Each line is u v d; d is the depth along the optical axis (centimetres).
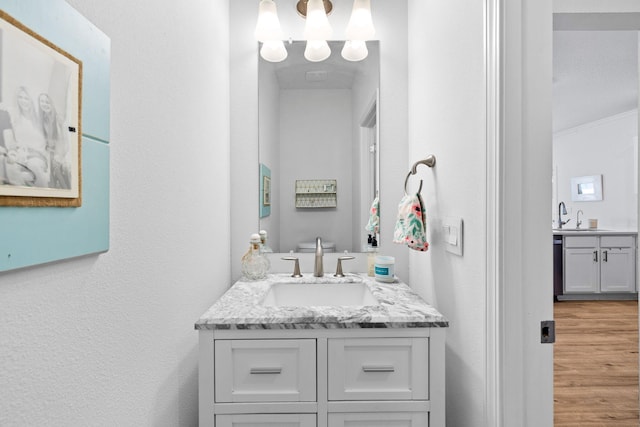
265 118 177
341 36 176
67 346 56
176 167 102
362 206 179
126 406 75
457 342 113
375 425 102
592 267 411
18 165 44
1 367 44
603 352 272
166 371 95
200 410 101
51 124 50
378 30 176
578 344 287
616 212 444
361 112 178
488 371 90
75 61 55
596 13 106
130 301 76
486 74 90
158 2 90
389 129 177
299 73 177
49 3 49
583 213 493
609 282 410
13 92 43
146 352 84
